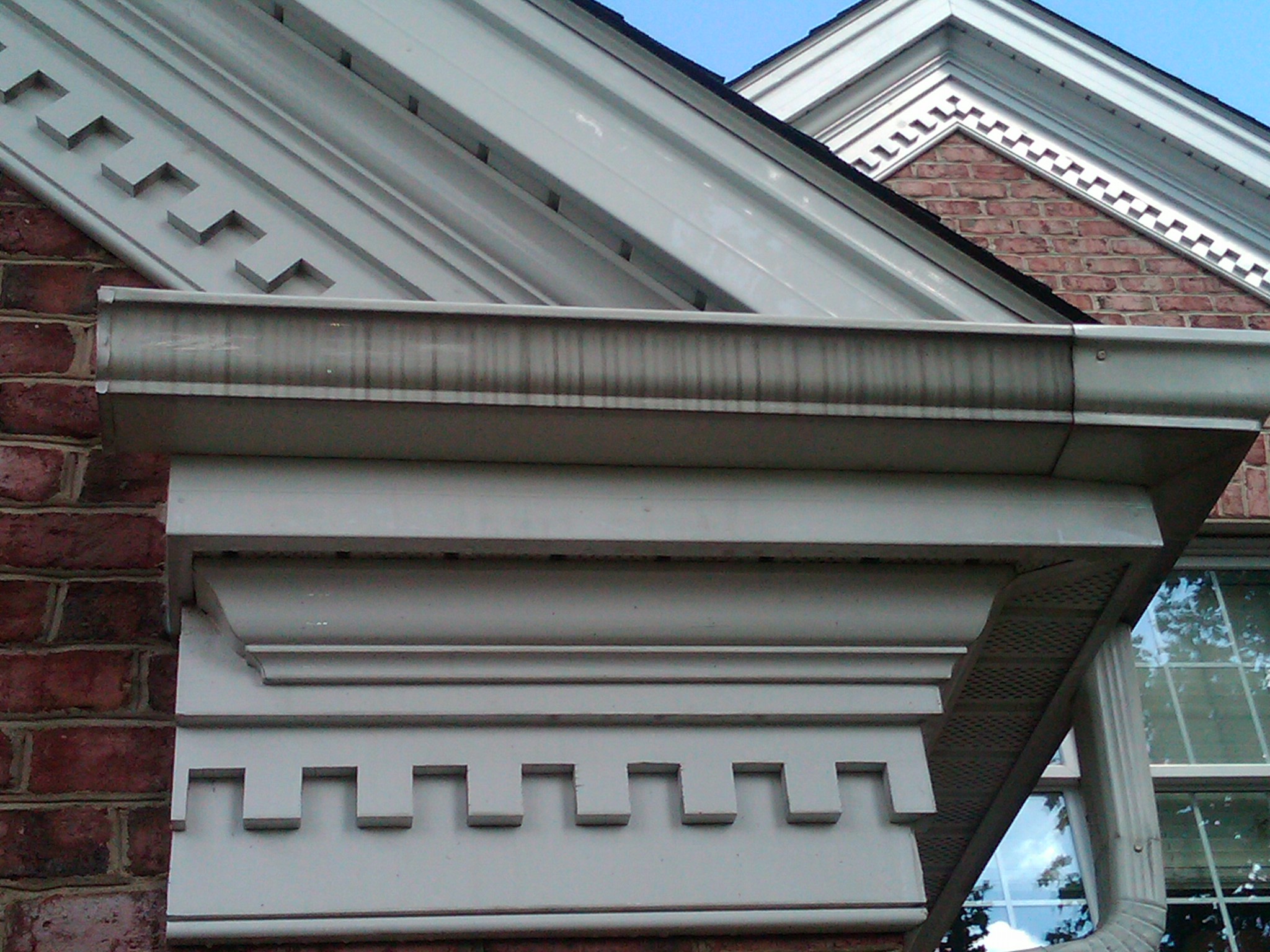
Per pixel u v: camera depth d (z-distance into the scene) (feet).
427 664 8.09
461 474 8.15
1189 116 17.69
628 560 8.30
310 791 7.89
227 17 10.03
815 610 8.40
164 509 8.89
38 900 7.65
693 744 8.22
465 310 7.89
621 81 9.34
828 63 17.95
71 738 8.12
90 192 9.70
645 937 7.83
